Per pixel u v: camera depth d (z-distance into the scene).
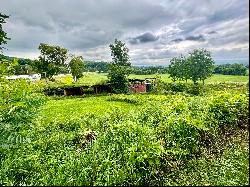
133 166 8.65
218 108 14.72
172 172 9.36
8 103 9.31
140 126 11.32
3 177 8.70
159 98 34.38
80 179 8.17
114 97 38.69
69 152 10.49
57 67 70.50
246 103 16.36
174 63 80.62
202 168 9.62
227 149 11.47
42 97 10.20
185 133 11.17
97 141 11.02
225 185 8.33
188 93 48.97
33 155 9.97
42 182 8.33
